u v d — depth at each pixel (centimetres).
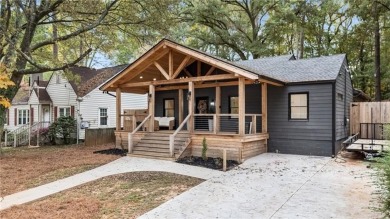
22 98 2517
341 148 1273
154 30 1511
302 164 998
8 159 1200
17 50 1160
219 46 2883
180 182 778
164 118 1578
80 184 797
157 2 1389
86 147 1588
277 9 2345
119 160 1123
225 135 1092
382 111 1366
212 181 783
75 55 1878
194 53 1153
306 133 1215
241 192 675
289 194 652
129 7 1428
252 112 1362
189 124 1198
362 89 2612
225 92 1449
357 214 520
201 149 1152
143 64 1330
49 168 1007
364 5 2005
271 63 1540
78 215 554
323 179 786
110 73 2170
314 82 1186
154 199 639
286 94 1262
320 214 524
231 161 1049
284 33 2525
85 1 1282
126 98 2202
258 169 927
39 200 670
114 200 643
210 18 2514
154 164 1027
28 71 1245
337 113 1216
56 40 1364
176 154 1105
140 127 1340
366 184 722
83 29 1327
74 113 2038
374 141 1220
